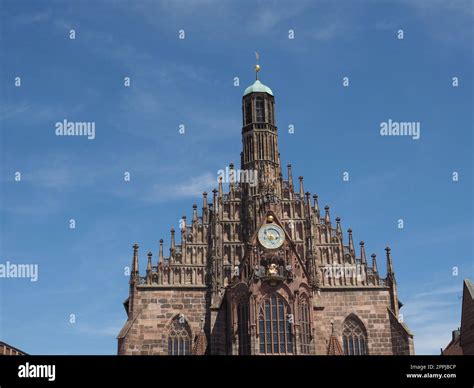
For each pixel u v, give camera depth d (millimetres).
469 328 78375
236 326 82688
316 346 83875
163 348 84688
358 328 87062
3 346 75750
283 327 81438
